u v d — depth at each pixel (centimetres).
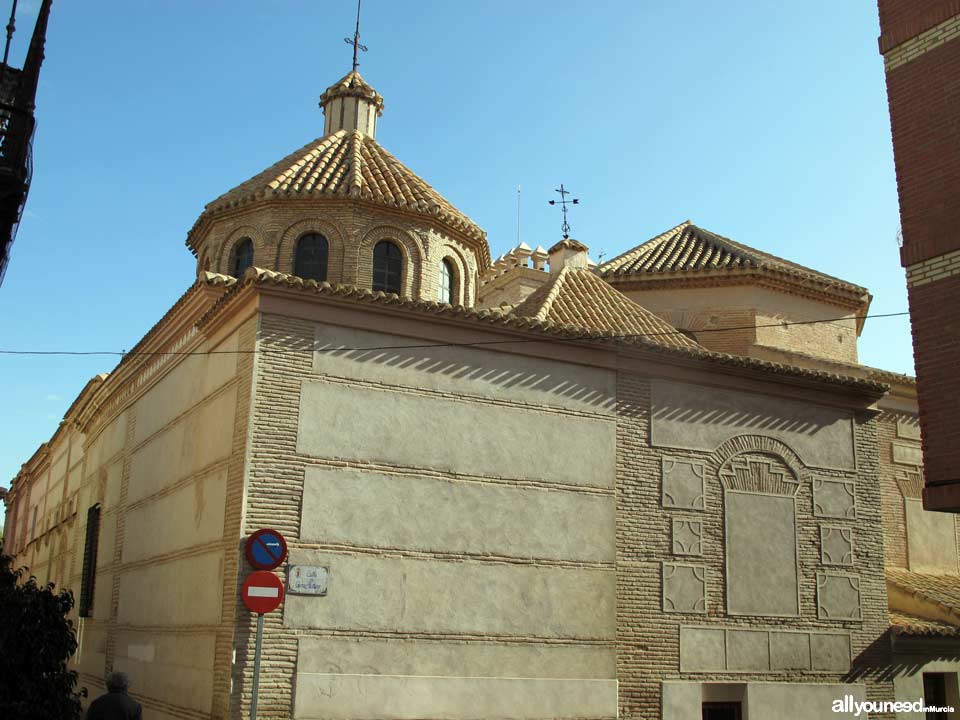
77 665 2167
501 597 1351
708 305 2316
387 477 1315
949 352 1209
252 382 1271
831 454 1677
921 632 1650
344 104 2353
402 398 1351
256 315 1299
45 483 3503
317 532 1255
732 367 1590
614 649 1412
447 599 1314
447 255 2092
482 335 1425
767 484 1602
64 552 2733
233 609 1202
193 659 1326
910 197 1281
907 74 1314
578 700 1367
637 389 1530
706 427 1570
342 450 1296
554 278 1984
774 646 1532
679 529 1504
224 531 1277
